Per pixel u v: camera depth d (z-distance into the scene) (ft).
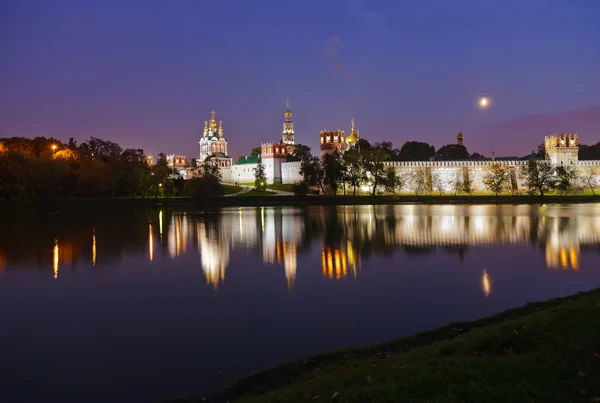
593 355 47.44
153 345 71.20
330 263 134.00
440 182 544.21
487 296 94.38
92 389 57.16
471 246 160.56
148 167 547.90
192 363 63.87
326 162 512.22
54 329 79.87
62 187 460.14
